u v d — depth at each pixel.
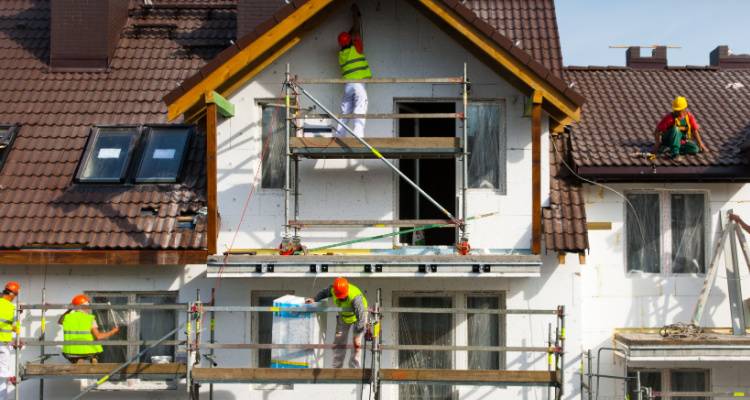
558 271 14.10
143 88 16.31
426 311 12.56
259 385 14.11
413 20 14.41
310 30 14.32
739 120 16.27
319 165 14.33
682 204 15.40
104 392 14.20
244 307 12.77
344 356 13.24
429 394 14.34
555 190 14.50
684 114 14.74
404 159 14.86
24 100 16.16
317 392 14.12
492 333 14.34
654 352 13.99
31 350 14.12
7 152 15.16
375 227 14.18
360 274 13.30
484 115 14.48
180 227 14.07
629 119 16.25
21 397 14.10
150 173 14.75
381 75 14.38
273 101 14.42
